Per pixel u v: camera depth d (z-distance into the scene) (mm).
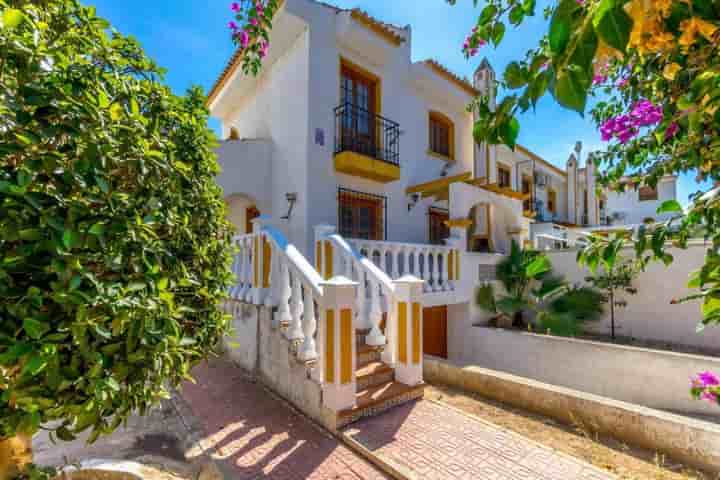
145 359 2012
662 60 1953
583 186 19781
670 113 2193
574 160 19750
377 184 8906
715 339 6797
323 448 3555
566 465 3182
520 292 8844
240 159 8531
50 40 1913
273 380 4957
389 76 9320
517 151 15391
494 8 1764
